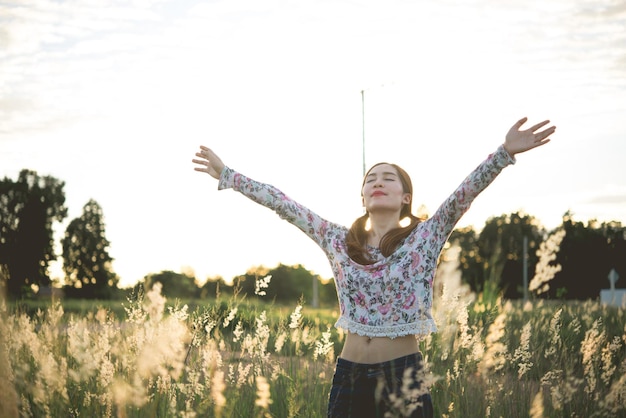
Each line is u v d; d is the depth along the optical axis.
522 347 4.49
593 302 7.80
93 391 4.32
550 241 4.19
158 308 4.19
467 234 41.44
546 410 4.14
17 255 55.59
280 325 5.21
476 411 4.23
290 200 3.89
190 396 4.14
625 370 4.23
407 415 3.13
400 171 3.81
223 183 3.95
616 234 39.66
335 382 3.51
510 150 3.38
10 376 3.82
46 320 5.12
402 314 3.44
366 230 3.75
